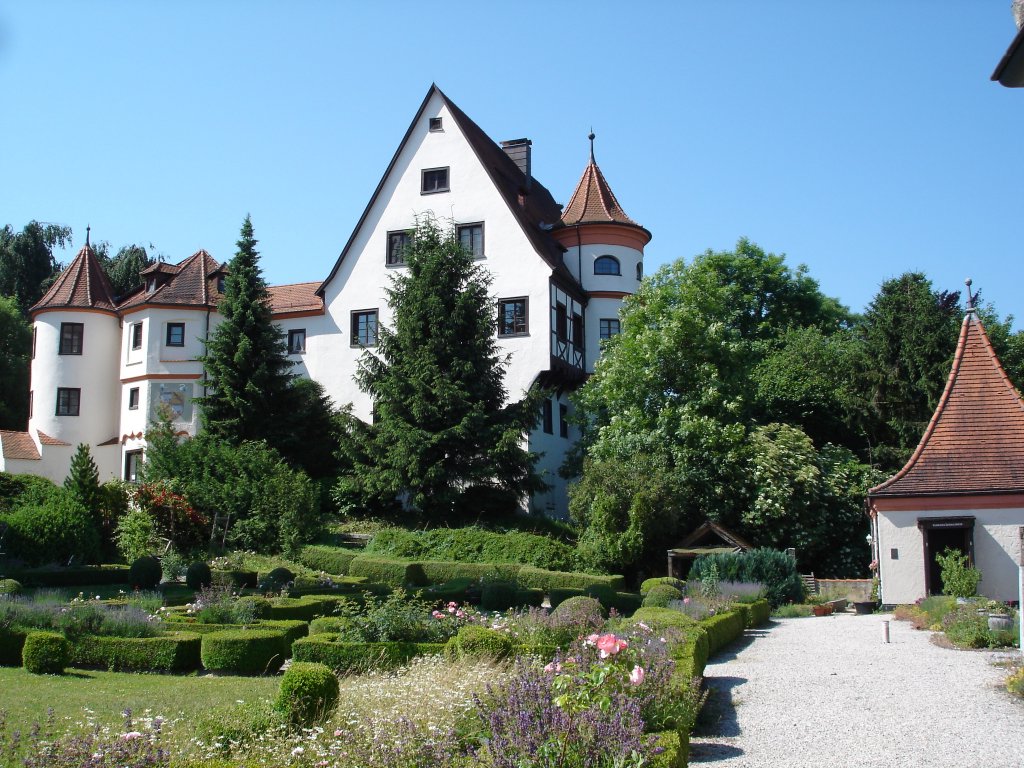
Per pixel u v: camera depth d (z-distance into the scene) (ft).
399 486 112.06
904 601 79.77
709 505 114.42
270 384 124.57
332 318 139.03
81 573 91.50
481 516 115.34
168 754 24.13
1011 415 82.12
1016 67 18.26
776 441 120.67
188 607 66.80
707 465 116.06
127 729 28.76
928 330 134.31
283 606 65.62
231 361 124.26
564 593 78.33
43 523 96.78
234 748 27.09
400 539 106.83
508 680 28.99
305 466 125.80
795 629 70.95
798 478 114.73
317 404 128.98
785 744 33.50
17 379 175.42
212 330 141.79
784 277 173.17
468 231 133.59
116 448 146.51
